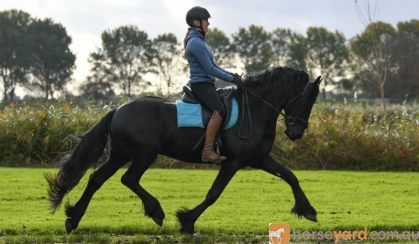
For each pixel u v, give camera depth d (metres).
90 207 14.98
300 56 87.75
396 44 75.44
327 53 87.50
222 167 12.06
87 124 26.98
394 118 28.38
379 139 25.81
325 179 20.88
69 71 90.69
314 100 12.22
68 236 11.59
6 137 26.31
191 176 21.38
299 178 21.08
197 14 12.01
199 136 11.88
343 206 15.34
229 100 12.02
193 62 11.98
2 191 17.42
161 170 23.55
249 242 11.29
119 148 12.00
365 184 19.64
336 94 80.06
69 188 11.76
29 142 26.25
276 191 17.86
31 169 23.75
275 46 88.31
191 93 12.09
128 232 12.25
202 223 12.98
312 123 26.34
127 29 81.38
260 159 12.20
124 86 80.88
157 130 11.88
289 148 25.73
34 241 11.30
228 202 15.85
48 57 89.50
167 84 26.59
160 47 81.81
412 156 25.41
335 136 25.94
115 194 17.02
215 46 86.69
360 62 78.75
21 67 88.56
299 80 12.16
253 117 12.05
